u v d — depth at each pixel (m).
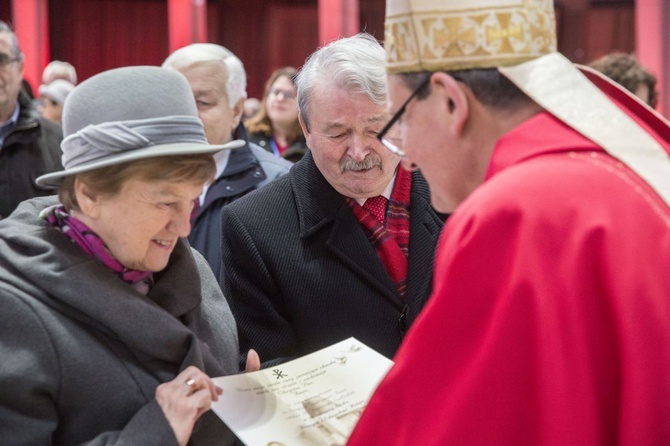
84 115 1.32
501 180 1.05
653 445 0.96
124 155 1.29
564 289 0.97
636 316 0.96
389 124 1.23
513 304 0.98
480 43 1.12
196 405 1.32
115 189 1.32
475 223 1.03
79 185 1.35
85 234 1.38
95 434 1.34
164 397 1.32
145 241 1.36
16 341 1.31
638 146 1.07
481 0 1.12
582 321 0.96
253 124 4.59
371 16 11.12
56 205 1.47
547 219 1.00
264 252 1.81
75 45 11.24
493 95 1.13
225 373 1.51
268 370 1.52
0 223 1.45
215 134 2.55
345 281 1.79
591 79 1.28
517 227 1.00
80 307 1.33
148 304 1.39
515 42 1.12
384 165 1.77
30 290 1.33
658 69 9.24
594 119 1.09
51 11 11.12
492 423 0.98
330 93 1.73
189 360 1.39
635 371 0.95
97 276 1.35
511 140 1.10
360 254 1.79
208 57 2.55
